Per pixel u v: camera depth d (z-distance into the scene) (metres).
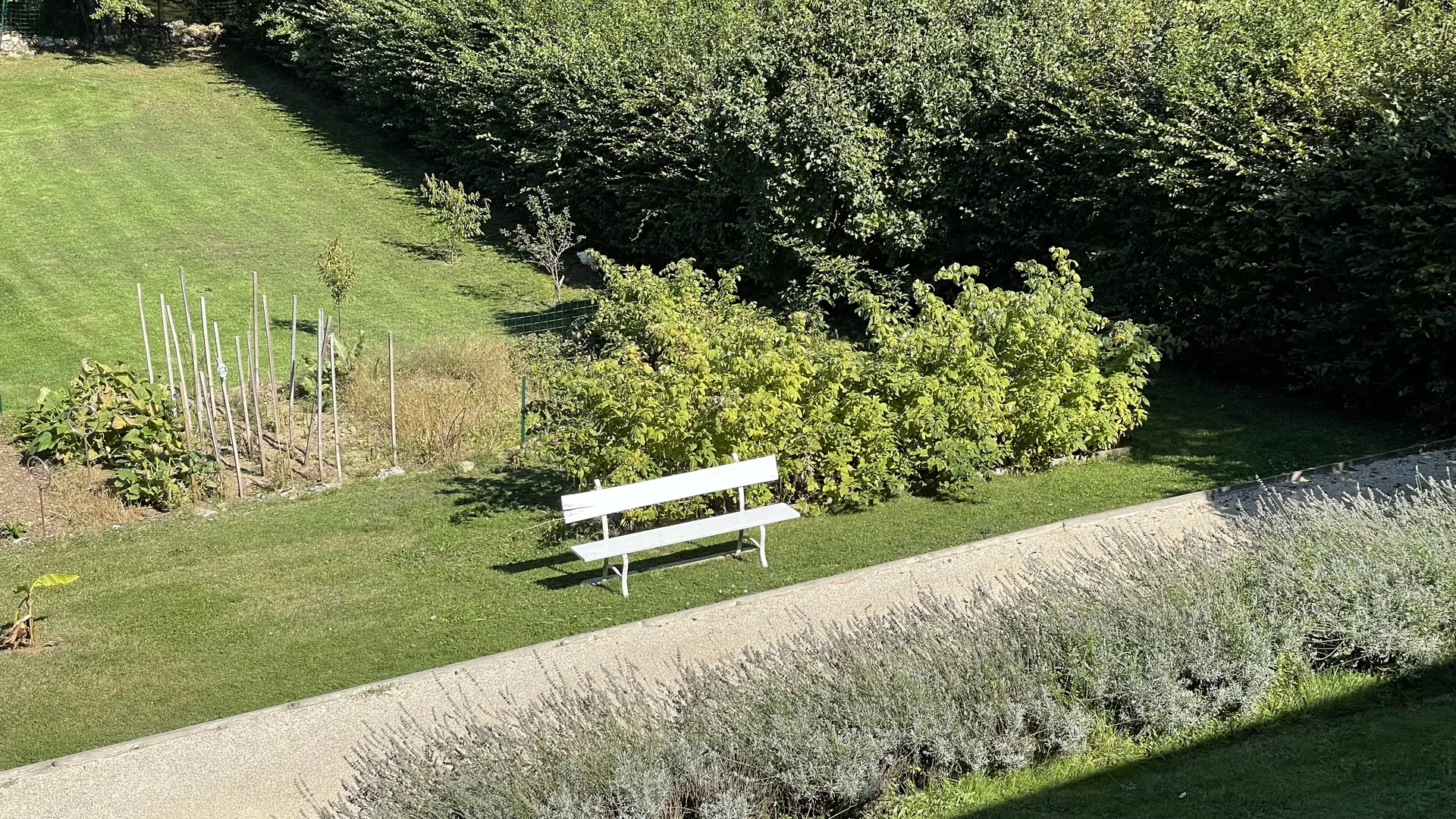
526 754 6.22
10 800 7.10
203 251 20.55
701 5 21.06
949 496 11.63
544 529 11.22
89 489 12.07
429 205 23.53
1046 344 11.77
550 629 9.18
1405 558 7.41
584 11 22.64
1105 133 14.66
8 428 13.36
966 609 7.93
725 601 9.40
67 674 8.82
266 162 25.56
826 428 11.27
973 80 16.16
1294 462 11.76
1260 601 7.34
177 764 7.42
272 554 10.87
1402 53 13.25
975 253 16.72
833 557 10.30
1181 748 6.64
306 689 8.45
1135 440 12.78
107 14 29.94
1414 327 11.98
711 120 16.61
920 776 6.53
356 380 14.73
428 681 8.34
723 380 10.96
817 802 6.29
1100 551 9.79
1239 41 14.91
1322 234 12.95
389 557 10.73
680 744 6.17
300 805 6.91
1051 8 17.25
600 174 20.09
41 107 27.52
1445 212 12.04
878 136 15.84
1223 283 14.07
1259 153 13.33
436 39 23.97
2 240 20.55
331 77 28.45
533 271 20.36
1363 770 6.16
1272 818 5.79
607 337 13.71
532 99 20.72
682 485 9.94
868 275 16.83
